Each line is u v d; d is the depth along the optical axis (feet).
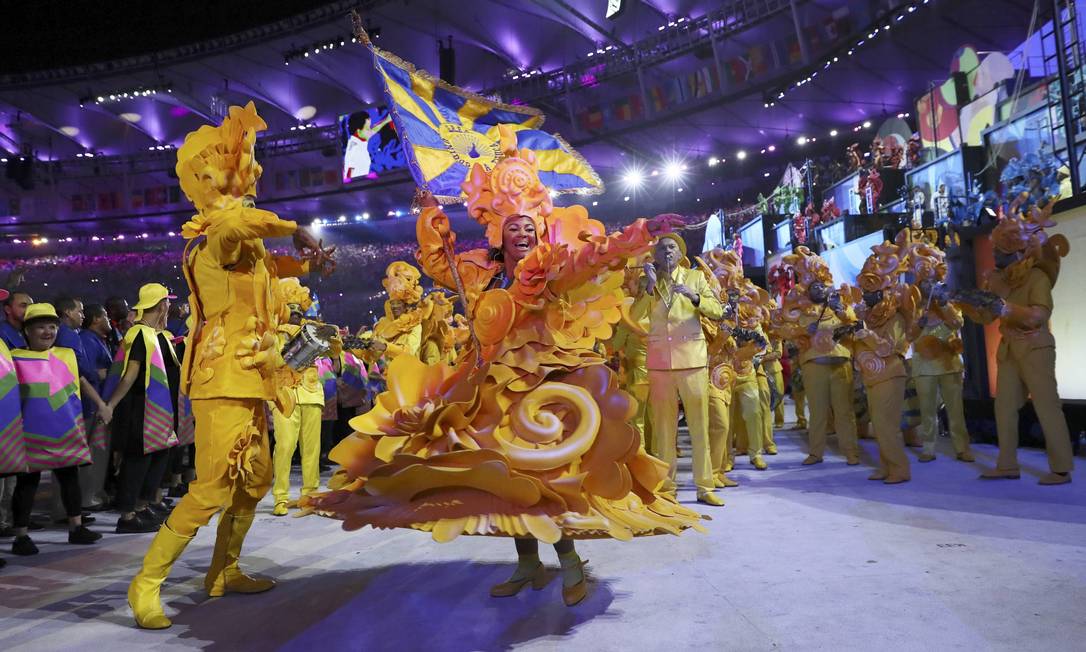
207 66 119.75
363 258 122.62
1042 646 8.85
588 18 95.35
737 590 11.55
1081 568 11.78
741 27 86.48
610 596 11.59
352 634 10.44
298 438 22.45
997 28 69.36
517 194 12.41
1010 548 13.12
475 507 9.68
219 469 11.69
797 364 36.35
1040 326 19.69
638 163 109.81
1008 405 20.35
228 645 10.28
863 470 23.72
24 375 16.90
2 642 10.68
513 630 10.29
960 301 20.56
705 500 18.94
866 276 21.21
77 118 135.13
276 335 12.63
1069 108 30.40
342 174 118.83
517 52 108.37
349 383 30.48
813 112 93.20
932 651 8.86
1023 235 19.74
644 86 99.86
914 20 71.15
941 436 30.89
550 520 9.53
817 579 11.88
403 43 109.40
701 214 105.40
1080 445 25.18
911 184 47.55
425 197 12.69
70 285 125.49
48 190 134.21
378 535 17.10
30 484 16.74
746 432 27.53
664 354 19.39
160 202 131.44
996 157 41.45
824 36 81.20
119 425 19.70
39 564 15.66
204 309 12.10
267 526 18.94
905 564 12.45
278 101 125.49
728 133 101.35
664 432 19.53
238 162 12.12
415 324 22.99
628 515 10.30
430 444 10.29
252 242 11.69
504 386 10.61
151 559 11.42
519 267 11.39
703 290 19.86
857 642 9.23
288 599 12.33
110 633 11.00
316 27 107.45
